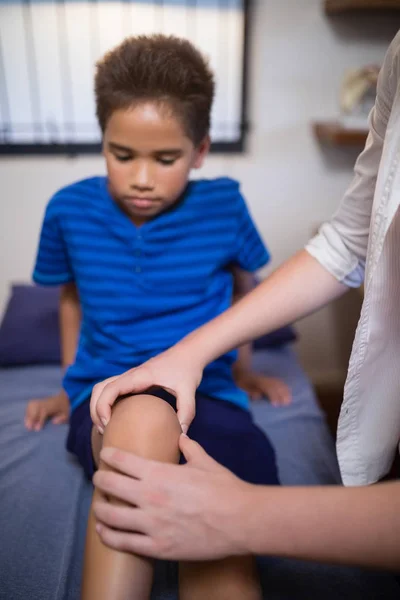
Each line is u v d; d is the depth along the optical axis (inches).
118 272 41.7
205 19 66.0
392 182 24.5
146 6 64.9
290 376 59.3
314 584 32.9
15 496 40.9
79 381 42.3
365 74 67.3
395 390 29.1
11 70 66.5
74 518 38.4
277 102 70.2
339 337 81.2
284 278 33.4
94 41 65.9
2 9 63.9
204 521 21.8
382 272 25.9
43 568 34.3
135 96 36.0
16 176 71.0
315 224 75.7
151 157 37.2
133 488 22.4
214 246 43.0
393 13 66.7
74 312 49.6
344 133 60.9
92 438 34.3
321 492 22.1
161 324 41.9
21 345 62.3
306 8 66.6
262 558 34.8
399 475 49.1
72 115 68.9
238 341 32.5
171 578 33.2
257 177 73.3
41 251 45.3
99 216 41.8
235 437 36.8
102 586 24.4
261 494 22.1
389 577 33.5
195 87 38.9
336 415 76.2
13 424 50.4
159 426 27.8
